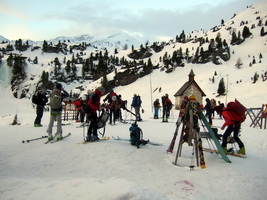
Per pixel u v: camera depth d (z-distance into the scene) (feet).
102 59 464.65
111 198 9.95
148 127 43.21
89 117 26.18
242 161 22.09
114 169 18.40
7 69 413.59
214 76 263.08
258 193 14.55
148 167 19.22
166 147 25.95
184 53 396.16
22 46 638.53
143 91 279.28
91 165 19.16
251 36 404.77
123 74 333.62
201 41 426.92
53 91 27.32
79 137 29.04
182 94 152.56
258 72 247.91
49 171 17.63
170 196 13.52
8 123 83.46
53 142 25.77
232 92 202.69
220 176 17.33
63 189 12.14
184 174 17.72
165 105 55.01
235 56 347.97
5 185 13.01
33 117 95.45
